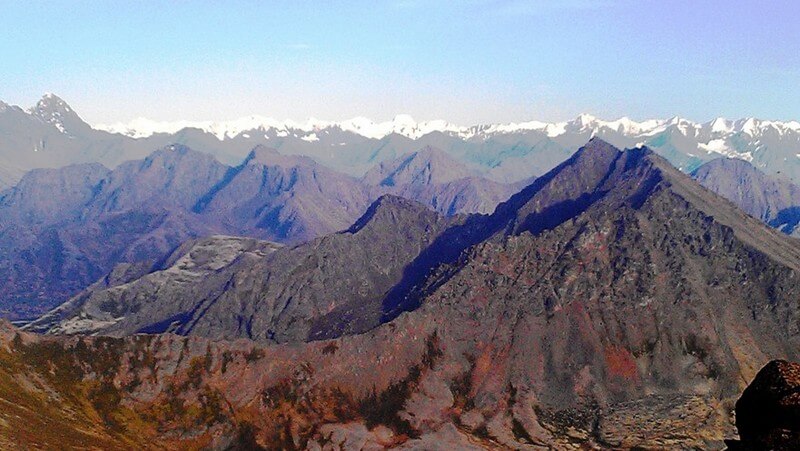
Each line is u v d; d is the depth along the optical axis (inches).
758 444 1632.6
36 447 5108.3
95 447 5772.6
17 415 5703.7
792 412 1599.4
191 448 6801.2
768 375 1715.1
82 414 6569.9
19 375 6633.9
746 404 1739.7
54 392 6692.9
